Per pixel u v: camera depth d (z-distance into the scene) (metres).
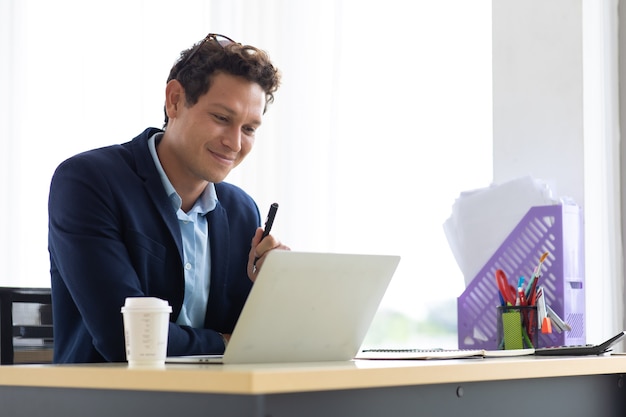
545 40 3.27
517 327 2.47
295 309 1.73
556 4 3.25
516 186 2.82
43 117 3.81
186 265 2.30
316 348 1.83
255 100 2.26
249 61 2.23
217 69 2.22
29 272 3.76
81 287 2.03
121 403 1.43
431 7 3.63
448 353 2.00
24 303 2.28
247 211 2.51
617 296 3.29
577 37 3.20
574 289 2.68
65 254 2.07
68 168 2.16
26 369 1.54
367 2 3.64
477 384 1.73
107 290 2.02
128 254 2.15
